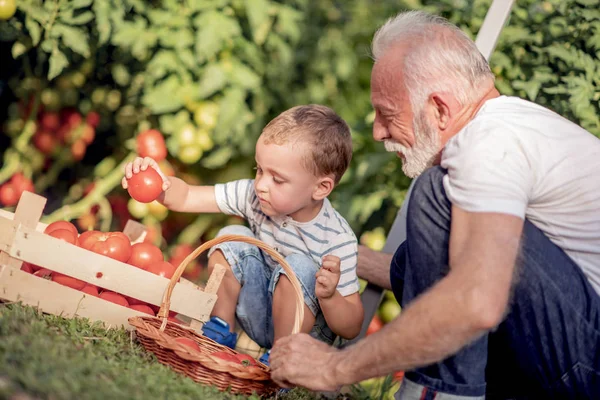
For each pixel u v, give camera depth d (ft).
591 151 6.72
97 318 8.06
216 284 8.32
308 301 8.28
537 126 6.62
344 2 14.98
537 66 11.73
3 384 5.33
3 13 11.90
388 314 12.71
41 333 6.77
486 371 7.43
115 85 13.97
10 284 7.79
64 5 12.11
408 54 6.99
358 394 9.76
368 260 9.98
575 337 6.58
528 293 6.55
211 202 9.45
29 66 14.06
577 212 6.61
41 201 7.95
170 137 13.00
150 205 13.32
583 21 11.52
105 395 5.65
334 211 8.94
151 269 8.73
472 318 5.60
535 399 7.22
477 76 7.00
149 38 12.54
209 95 12.94
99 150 14.93
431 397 6.63
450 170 6.37
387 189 13.12
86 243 8.68
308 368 6.40
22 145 13.80
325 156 8.41
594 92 11.25
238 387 7.20
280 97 14.26
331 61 14.76
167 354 7.35
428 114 7.00
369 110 14.74
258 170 8.55
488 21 10.05
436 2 12.43
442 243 6.45
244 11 13.28
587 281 6.68
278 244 8.89
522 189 6.17
